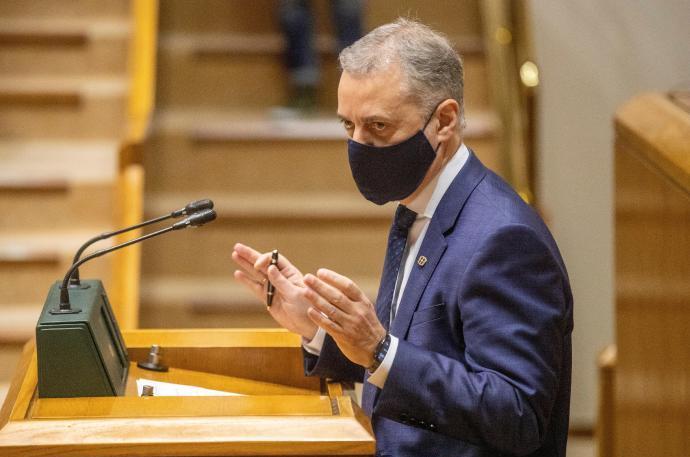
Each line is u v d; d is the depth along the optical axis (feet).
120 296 51.39
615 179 40.70
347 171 61.31
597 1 65.51
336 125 61.41
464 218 23.62
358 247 58.90
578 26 65.62
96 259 55.06
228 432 19.90
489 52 62.13
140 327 56.18
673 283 33.58
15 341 51.96
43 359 22.22
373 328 21.86
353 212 58.54
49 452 19.47
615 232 40.91
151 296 56.54
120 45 65.21
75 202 58.34
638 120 38.01
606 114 66.03
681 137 33.86
